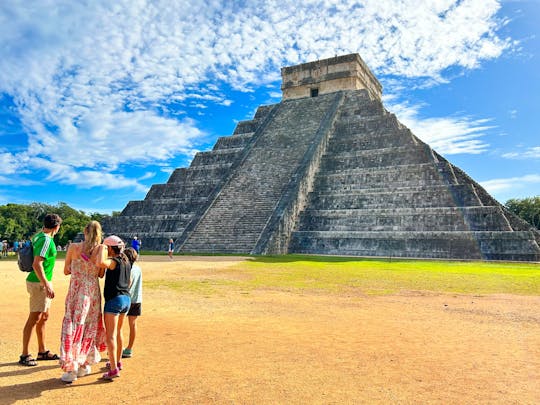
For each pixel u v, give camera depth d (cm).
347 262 2517
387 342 784
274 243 3272
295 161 3944
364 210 3356
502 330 882
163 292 1363
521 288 1490
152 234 4028
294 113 4722
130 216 4431
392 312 1068
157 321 950
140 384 573
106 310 607
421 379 590
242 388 555
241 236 3400
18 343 772
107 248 627
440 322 955
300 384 569
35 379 597
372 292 1393
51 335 828
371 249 3159
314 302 1204
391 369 632
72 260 616
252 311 1067
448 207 3097
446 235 2950
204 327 894
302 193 3678
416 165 3419
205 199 4075
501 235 2797
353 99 4700
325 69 5044
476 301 1233
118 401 518
